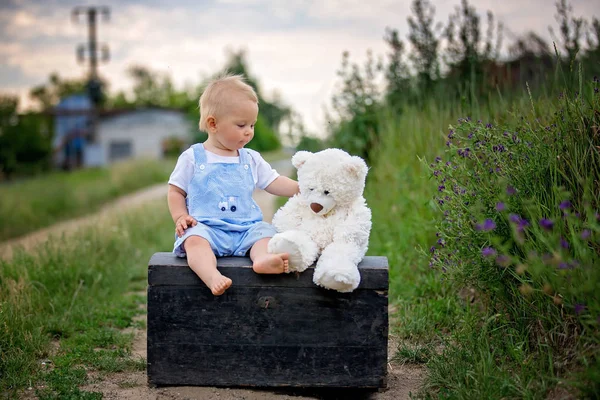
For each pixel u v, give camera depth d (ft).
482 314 13.10
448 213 12.72
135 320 16.78
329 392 11.54
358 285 10.87
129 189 66.08
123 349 14.07
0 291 15.85
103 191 57.21
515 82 22.34
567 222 10.40
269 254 10.82
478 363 10.78
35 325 14.44
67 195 49.62
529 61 22.41
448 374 11.31
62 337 14.65
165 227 32.19
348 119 30.50
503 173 11.93
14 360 12.26
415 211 18.88
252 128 12.38
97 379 12.14
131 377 12.32
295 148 38.24
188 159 12.32
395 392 11.41
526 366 10.72
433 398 10.73
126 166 75.82
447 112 19.65
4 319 13.61
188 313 11.12
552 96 14.98
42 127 122.31
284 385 11.16
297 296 11.01
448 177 12.96
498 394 10.09
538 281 10.65
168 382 11.27
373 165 26.73
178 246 11.54
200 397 11.01
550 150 11.78
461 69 23.50
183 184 12.30
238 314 11.09
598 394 8.92
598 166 11.32
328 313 11.02
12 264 18.54
